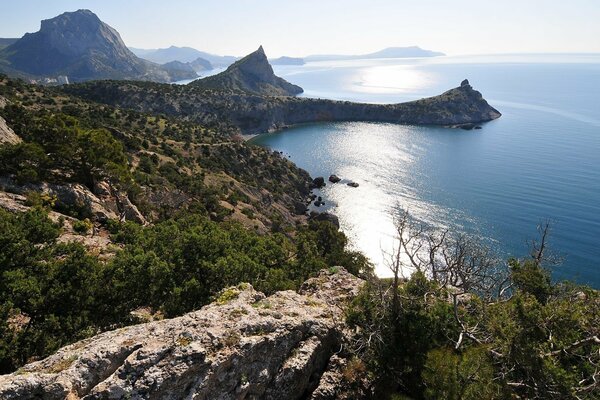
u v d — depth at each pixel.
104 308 25.34
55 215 44.81
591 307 20.19
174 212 77.81
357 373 17.94
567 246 89.75
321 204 133.38
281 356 16.20
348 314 19.67
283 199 136.50
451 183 138.38
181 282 29.42
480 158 170.75
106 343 14.17
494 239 94.12
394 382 18.11
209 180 121.56
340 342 18.98
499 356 17.48
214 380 13.70
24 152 49.94
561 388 15.55
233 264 30.55
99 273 25.92
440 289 22.84
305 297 22.00
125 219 56.16
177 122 194.38
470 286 26.38
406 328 19.11
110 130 118.12
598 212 107.75
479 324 20.28
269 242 44.75
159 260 28.14
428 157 177.75
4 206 40.41
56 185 50.91
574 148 179.38
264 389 15.42
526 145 191.50
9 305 21.14
